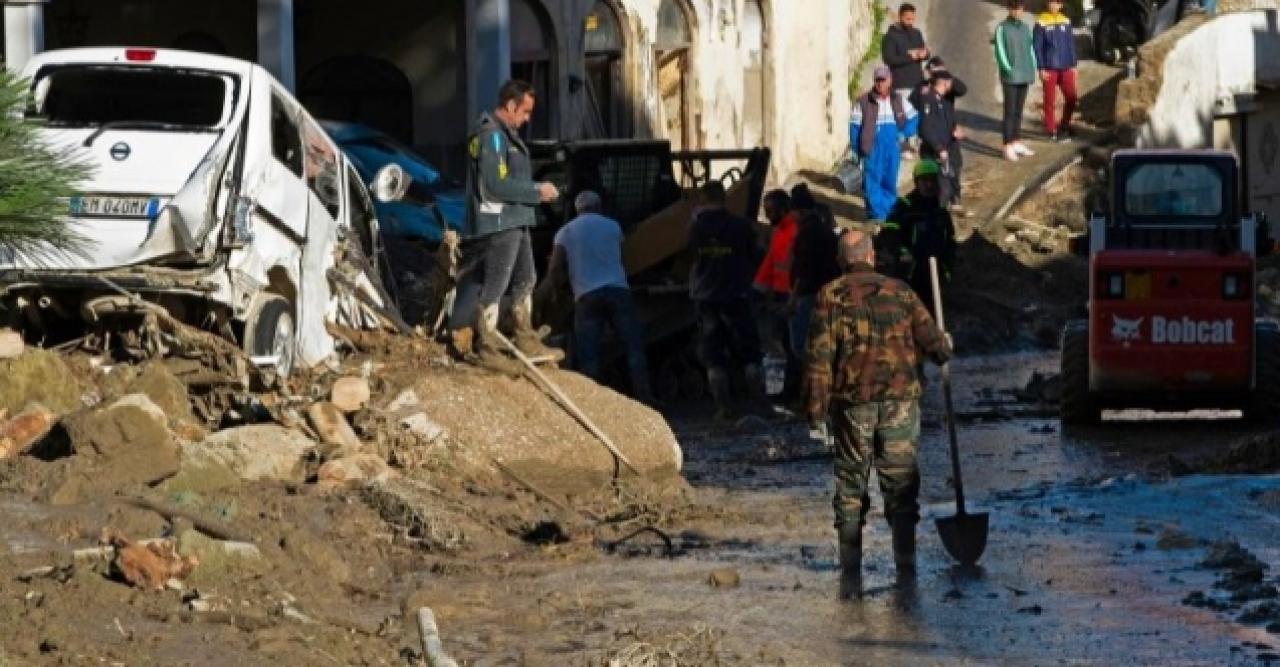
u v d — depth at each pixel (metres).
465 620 13.68
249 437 17.14
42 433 16.55
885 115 42.75
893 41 44.72
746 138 49.84
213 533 14.21
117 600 12.57
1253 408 25.94
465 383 19.14
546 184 21.53
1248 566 15.52
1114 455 23.03
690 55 46.16
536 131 40.25
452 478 18.25
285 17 33.81
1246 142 52.41
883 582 15.29
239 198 19.50
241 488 16.39
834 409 15.83
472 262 21.47
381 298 23.14
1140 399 25.94
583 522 17.67
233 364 18.88
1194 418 27.09
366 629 12.98
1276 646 12.98
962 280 40.69
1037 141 51.03
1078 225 46.94
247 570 13.65
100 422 15.65
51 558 13.20
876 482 20.55
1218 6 56.75
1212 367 25.39
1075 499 19.36
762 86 50.19
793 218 28.69
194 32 40.00
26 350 17.80
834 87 54.09
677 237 29.16
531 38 40.12
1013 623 13.77
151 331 19.08
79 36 39.66
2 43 31.33
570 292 28.11
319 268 21.64
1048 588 14.97
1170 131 50.53
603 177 30.03
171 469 15.88
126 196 19.20
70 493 15.01
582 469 18.88
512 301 21.44
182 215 19.08
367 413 18.44
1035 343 38.44
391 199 22.94
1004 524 17.95
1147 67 50.28
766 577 15.46
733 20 48.28
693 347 29.62
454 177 40.53
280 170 20.55
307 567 14.57
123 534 13.73
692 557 16.30
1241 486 19.84
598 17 42.59
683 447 24.00
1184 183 26.19
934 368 34.34
